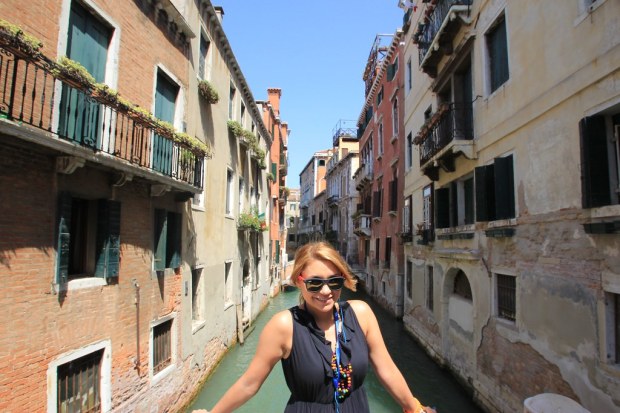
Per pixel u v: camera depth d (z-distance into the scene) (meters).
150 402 7.22
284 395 10.34
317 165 53.62
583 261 5.19
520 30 6.92
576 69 5.39
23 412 4.64
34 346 4.81
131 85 7.02
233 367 11.83
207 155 9.23
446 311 10.66
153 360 7.61
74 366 5.54
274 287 27.64
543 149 6.19
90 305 5.77
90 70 6.11
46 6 5.16
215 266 11.70
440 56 11.03
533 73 6.49
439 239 11.27
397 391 1.77
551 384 5.83
